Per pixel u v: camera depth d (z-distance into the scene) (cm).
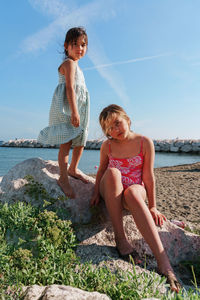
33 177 324
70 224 260
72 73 302
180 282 238
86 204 312
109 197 254
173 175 1103
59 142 305
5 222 254
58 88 317
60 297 150
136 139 288
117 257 245
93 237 274
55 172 342
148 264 251
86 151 3425
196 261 281
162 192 730
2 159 2117
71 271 202
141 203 239
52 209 293
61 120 310
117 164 288
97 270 205
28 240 239
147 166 284
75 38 310
